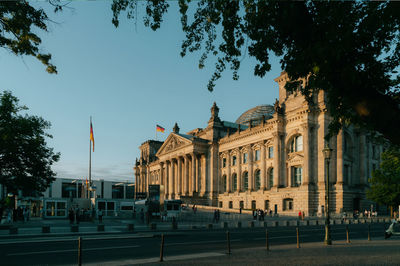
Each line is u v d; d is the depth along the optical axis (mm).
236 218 70688
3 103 42562
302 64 9125
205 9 12297
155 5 11875
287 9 7895
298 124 76250
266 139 88188
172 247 23672
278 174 79188
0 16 13008
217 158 107938
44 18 13000
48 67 14719
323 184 69312
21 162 45094
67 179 137875
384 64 10633
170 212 69688
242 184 97188
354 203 73375
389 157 57969
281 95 85125
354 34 8258
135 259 18031
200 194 109375
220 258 17703
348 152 77438
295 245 24219
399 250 20969
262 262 16141
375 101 7043
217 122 112188
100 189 154000
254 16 10367
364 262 16031
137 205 73375
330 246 23453
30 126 44281
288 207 76125
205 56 13141
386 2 8109
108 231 37938
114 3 11219
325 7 8672
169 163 127312
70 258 18516
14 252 21125
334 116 9844
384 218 67375
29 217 67312
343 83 7465
